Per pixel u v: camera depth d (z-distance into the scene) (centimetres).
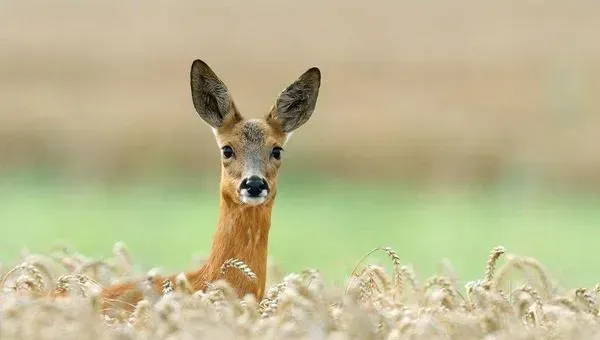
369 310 1096
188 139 4147
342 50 5400
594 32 5406
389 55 5331
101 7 5972
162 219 3005
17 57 5147
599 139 4166
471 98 4672
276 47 5456
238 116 1425
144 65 5125
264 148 1389
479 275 2184
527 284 1252
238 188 1327
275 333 1030
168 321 1039
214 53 5322
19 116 4309
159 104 4566
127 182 3719
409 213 3216
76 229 2762
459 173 3944
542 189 3691
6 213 3022
